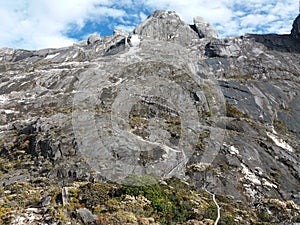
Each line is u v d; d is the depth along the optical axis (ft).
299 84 98.53
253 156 57.41
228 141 59.67
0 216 32.63
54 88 89.45
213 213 38.42
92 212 33.68
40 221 31.96
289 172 56.34
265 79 98.84
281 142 68.03
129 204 35.19
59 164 48.39
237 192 47.70
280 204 45.14
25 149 56.90
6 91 90.02
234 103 80.59
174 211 36.55
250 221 39.73
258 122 76.02
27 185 43.70
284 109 84.38
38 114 73.10
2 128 68.03
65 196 35.99
